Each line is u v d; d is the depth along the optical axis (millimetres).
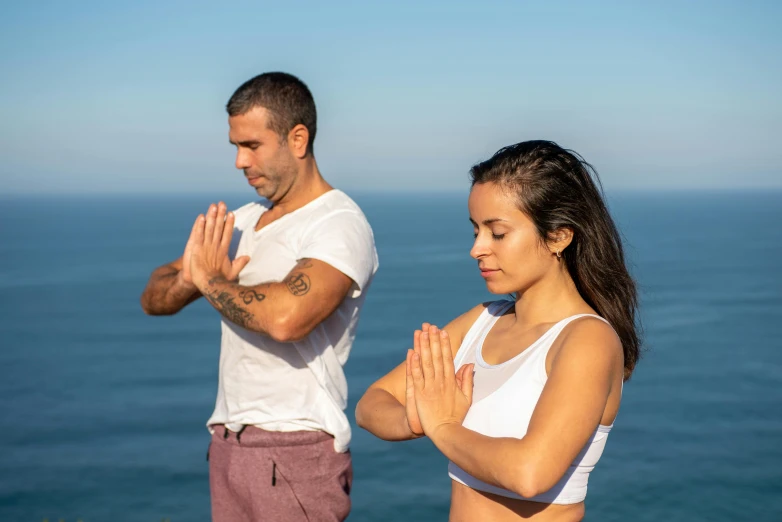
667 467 37188
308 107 3236
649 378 58062
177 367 69938
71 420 50500
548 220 1845
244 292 3002
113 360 73000
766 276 123938
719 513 31750
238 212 3604
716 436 42844
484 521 1912
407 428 2018
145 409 53844
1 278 142500
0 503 34688
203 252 3176
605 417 1819
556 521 1846
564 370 1725
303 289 2965
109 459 41500
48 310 104688
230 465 3150
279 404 3100
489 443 1710
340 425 3119
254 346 3127
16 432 47531
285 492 3082
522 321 1997
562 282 1942
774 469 36906
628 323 1931
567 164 1862
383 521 31375
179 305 3424
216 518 3230
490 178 1884
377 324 89312
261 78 3209
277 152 3186
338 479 3170
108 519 32750
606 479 35500
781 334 75125
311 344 3125
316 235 3139
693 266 136375
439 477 36625
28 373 66438
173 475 38531
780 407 49312
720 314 87688
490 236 1913
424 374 1908
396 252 187875
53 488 36750
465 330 2242
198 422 50031
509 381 1868
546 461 1614
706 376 58250
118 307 107812
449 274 139875
